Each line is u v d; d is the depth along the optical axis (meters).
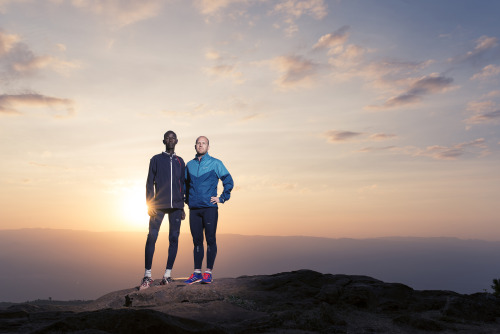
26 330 3.83
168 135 6.55
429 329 4.50
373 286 6.23
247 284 6.38
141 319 3.46
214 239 6.48
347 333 4.10
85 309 5.44
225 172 6.59
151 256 6.31
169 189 6.38
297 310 4.77
